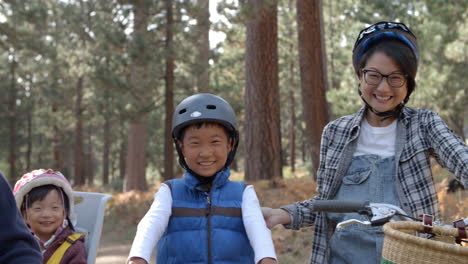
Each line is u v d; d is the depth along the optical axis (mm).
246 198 2154
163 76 14609
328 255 2357
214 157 2121
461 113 14273
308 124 12945
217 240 2053
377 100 2193
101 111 16578
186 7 12836
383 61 2139
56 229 2918
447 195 8117
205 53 15500
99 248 8086
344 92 15211
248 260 2111
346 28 29531
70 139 40156
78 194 3309
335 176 2338
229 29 13750
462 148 1995
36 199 2824
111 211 11742
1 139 33750
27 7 22703
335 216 2338
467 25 13484
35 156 37469
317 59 12961
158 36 13977
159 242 2139
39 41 23078
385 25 2184
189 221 2082
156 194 2154
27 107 31609
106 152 42125
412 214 2123
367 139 2326
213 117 2096
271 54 14742
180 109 2176
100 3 14531
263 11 13484
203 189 2139
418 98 13672
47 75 29766
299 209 2432
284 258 6223
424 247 1527
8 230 1321
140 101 15062
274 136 14688
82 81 29562
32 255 1333
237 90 23469
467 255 1455
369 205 1857
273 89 14750
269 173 14508
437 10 13562
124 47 13898
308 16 12961
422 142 2164
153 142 38875
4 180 1381
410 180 2154
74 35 25875
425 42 13188
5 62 31062
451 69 13633
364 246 2197
